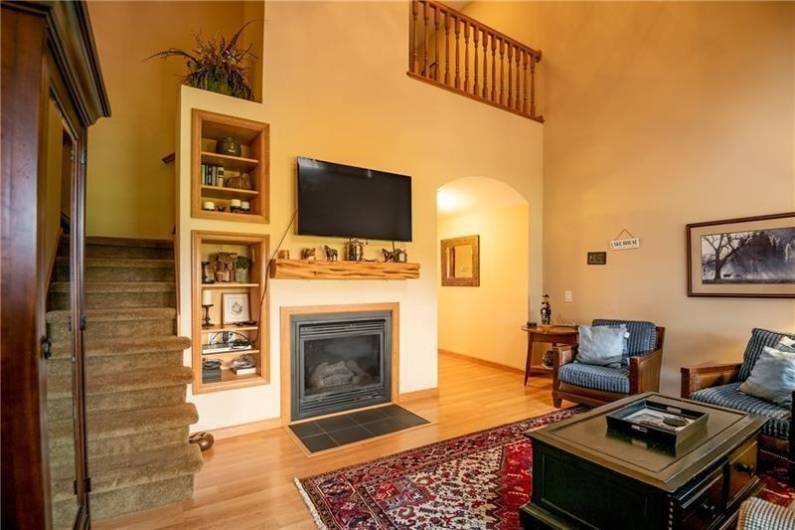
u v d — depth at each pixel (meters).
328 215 3.52
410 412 3.68
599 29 4.55
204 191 3.28
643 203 4.14
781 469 2.54
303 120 3.52
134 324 2.91
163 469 2.20
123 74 4.23
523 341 5.15
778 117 3.24
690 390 2.89
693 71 3.76
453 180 4.41
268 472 2.58
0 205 1.02
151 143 4.32
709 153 3.65
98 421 2.34
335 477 2.50
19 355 1.05
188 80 3.19
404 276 3.91
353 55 3.80
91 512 2.06
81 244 1.74
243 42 3.99
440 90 4.34
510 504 2.21
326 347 3.68
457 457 2.78
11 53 1.03
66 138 1.52
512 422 3.44
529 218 5.08
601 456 1.68
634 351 3.80
